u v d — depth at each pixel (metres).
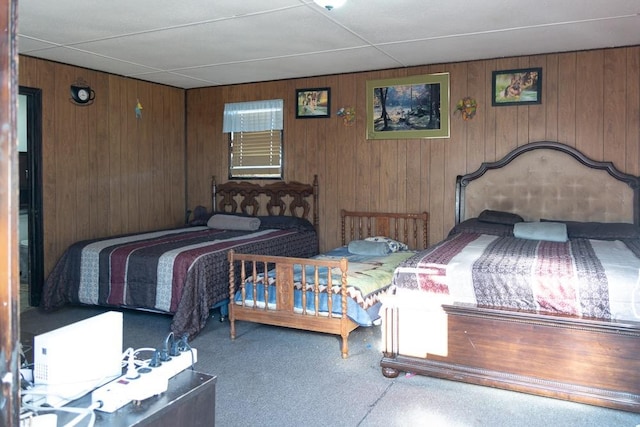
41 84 4.66
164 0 3.19
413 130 5.11
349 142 5.43
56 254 4.82
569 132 4.52
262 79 5.75
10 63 0.72
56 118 4.80
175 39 4.07
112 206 5.40
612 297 2.57
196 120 6.30
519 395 2.81
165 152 6.08
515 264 2.94
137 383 1.30
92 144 5.16
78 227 5.04
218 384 2.98
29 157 4.64
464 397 2.80
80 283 4.33
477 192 4.83
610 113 4.39
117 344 1.43
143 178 5.78
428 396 2.81
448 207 5.01
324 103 5.53
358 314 3.44
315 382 3.01
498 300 2.82
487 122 4.81
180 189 6.32
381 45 4.27
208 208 6.30
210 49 4.39
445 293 2.93
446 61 4.87
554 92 4.56
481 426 2.47
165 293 3.95
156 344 3.68
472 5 3.28
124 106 5.52
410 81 5.09
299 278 3.76
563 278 2.68
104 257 4.23
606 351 2.56
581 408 2.64
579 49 4.42
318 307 3.49
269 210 5.91
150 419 1.24
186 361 1.53
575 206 4.49
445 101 4.95
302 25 3.71
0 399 0.74
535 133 4.64
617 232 4.07
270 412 2.63
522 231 4.14
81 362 1.31
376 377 3.08
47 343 1.26
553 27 3.77
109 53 4.52
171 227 6.11
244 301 3.77
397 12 3.41
